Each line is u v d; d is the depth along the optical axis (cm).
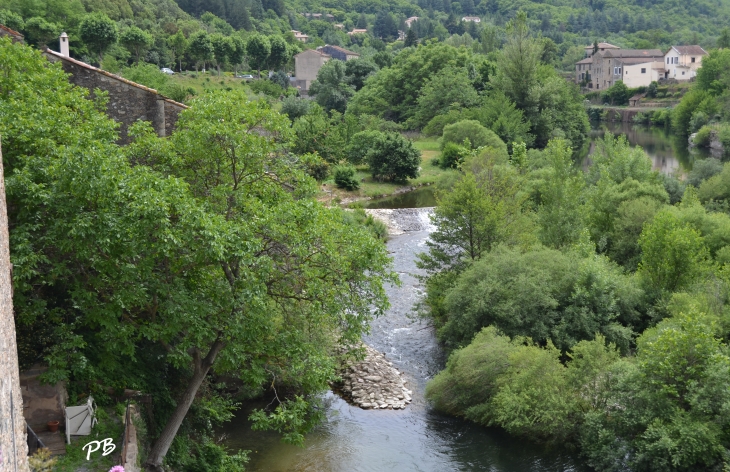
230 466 2030
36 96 1862
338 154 7050
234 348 1695
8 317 949
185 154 1902
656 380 2273
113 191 1562
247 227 1683
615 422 2347
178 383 2164
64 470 1565
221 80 12275
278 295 1875
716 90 11312
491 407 2594
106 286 1708
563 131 9875
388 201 6244
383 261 1892
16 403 936
